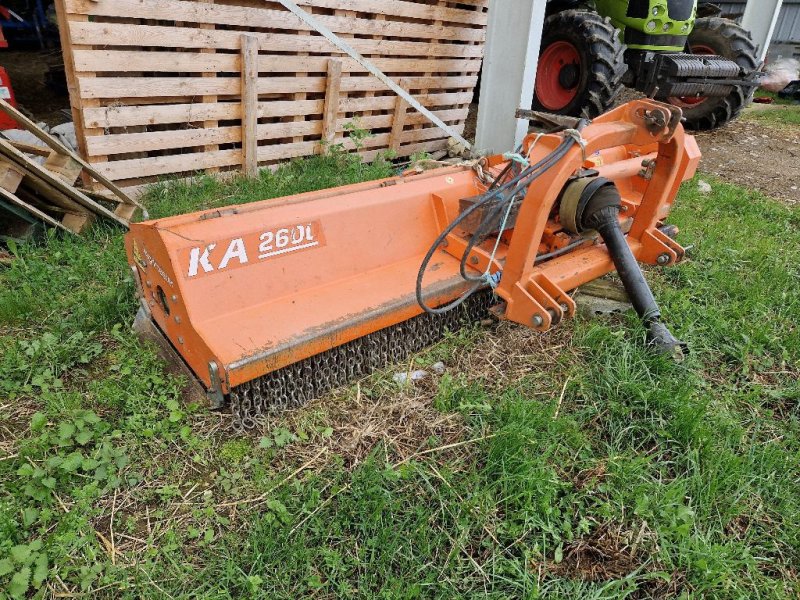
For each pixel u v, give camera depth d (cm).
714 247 417
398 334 281
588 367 289
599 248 307
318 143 543
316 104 528
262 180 495
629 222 323
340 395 266
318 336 230
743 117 921
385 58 555
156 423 239
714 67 657
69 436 226
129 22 427
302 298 248
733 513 219
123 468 225
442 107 646
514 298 257
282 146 521
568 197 265
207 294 226
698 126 814
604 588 189
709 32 738
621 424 254
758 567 206
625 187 354
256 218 238
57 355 274
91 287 340
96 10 391
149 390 253
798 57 1191
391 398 266
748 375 297
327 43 505
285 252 245
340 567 193
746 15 920
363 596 187
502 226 258
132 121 433
